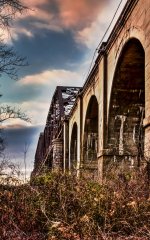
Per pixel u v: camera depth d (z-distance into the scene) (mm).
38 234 9008
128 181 11508
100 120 25266
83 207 9836
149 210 9508
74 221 9164
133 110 23469
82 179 11727
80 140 35031
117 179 11570
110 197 10055
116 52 21422
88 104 31703
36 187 10938
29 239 8680
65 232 8625
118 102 23266
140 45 19406
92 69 28031
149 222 9070
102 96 24562
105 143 23875
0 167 10805
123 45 19859
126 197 10188
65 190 10500
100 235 8469
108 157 23766
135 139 23688
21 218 9523
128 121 23688
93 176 13078
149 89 14953
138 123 23656
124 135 23781
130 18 18578
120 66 21500
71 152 43500
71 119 42531
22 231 8953
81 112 35312
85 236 8500
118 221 8906
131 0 17984
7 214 9500
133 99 23125
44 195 10469
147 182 11242
